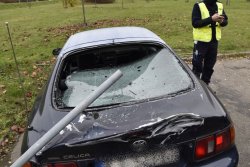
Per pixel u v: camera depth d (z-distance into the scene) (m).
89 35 3.77
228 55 7.54
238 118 4.49
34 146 1.82
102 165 2.21
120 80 2.85
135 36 3.52
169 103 2.46
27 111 5.26
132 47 3.31
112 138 2.14
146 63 3.11
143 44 3.31
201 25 4.82
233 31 10.28
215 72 6.51
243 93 5.38
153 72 2.93
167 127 2.21
